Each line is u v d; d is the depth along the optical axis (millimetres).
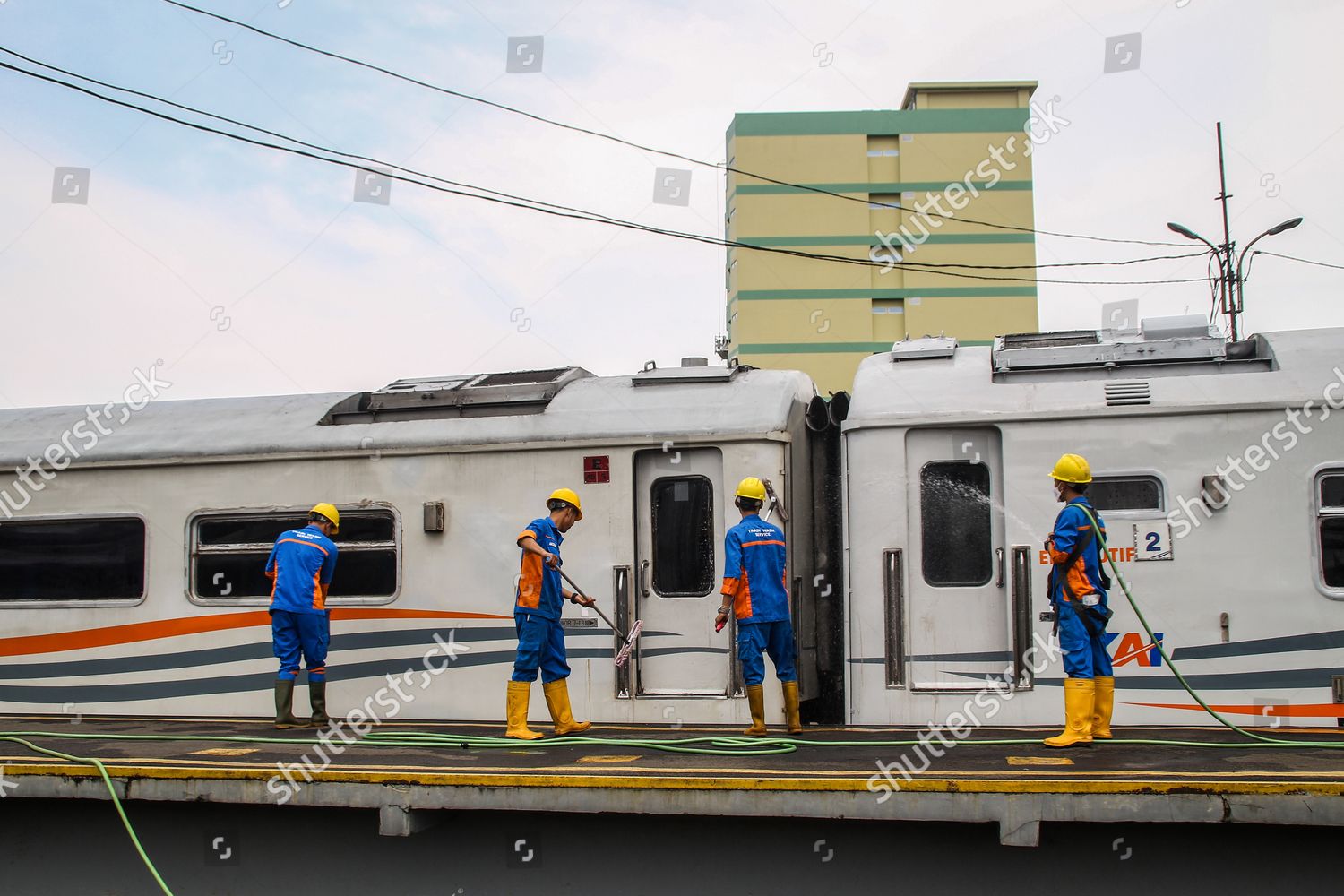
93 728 9164
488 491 9203
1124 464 8094
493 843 6801
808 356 30328
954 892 6203
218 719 9672
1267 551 7852
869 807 6016
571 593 8516
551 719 8977
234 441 9867
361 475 9508
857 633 8461
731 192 31078
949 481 8445
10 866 7504
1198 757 6676
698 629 8727
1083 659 7172
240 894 7133
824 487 9539
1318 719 7707
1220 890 5941
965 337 30156
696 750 7289
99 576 10148
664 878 6555
